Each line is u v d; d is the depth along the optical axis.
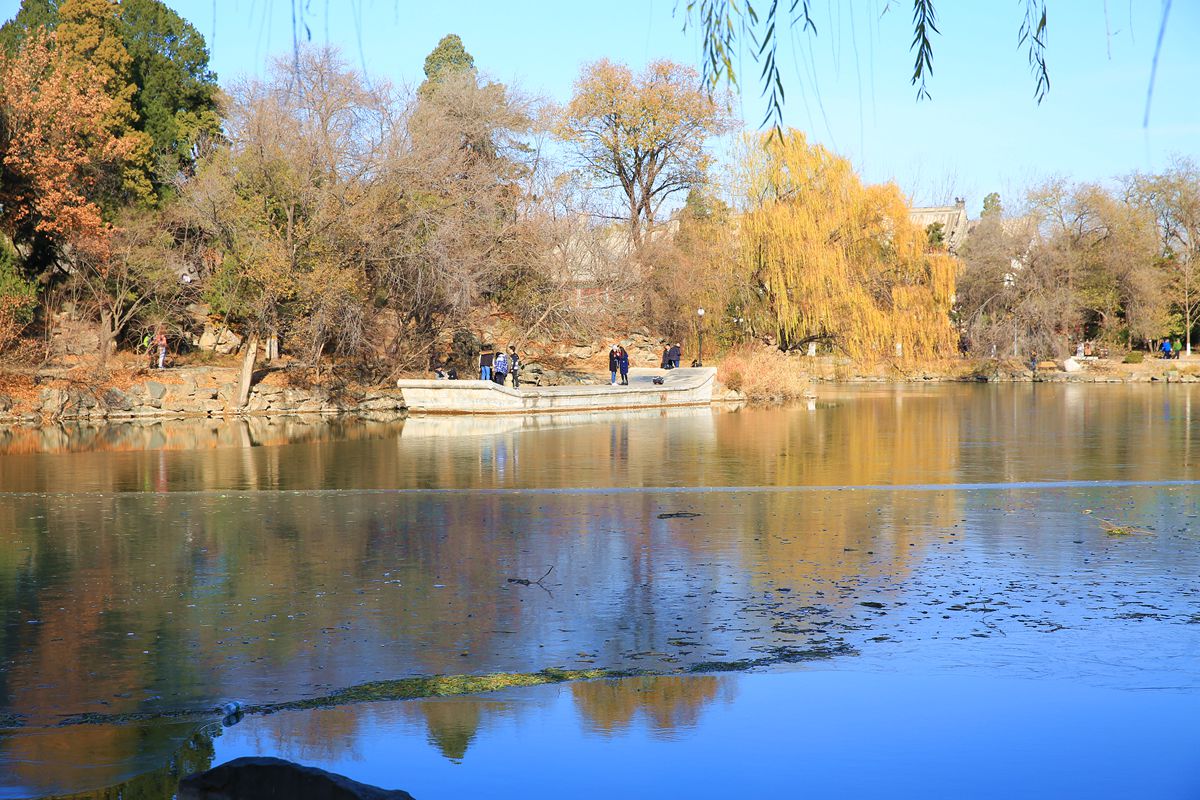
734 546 13.46
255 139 42.19
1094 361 76.19
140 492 19.33
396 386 47.94
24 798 5.81
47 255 45.19
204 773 5.68
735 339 57.78
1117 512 16.05
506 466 23.59
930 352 57.78
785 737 6.69
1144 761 6.23
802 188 55.72
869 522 15.31
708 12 4.94
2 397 39.00
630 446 28.47
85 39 51.78
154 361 45.69
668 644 8.95
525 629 9.48
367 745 6.67
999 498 17.75
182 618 9.95
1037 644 8.78
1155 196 82.12
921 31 5.14
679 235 60.66
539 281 52.31
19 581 11.57
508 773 6.18
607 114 65.62
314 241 42.38
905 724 6.89
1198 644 8.75
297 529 15.04
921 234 58.47
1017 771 6.09
